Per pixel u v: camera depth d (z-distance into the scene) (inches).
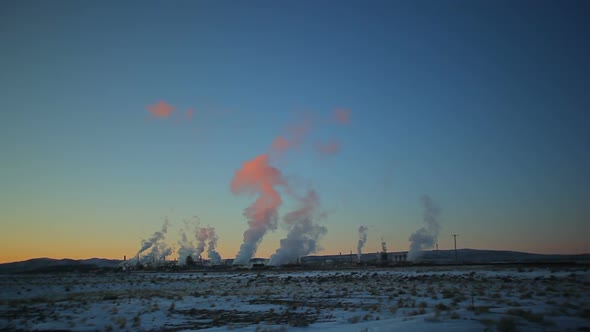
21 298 1769.2
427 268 3575.3
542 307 948.0
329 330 759.1
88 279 3553.2
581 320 748.6
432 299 1305.4
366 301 1357.0
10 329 925.8
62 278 3826.3
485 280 2124.8
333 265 5137.8
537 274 2356.1
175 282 2930.6
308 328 816.3
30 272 5502.0
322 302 1368.1
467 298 1262.3
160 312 1160.8
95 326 948.6
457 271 2938.0
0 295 1987.0
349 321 891.4
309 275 3316.9
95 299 1550.2
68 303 1421.0
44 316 1106.1
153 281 3014.3
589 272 2359.7
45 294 2006.6
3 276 4441.4
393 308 1042.1
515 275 2372.0
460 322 751.7
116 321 990.4
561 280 1951.3
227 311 1184.8
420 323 754.2
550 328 676.1
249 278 3223.4
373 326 767.7
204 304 1360.7
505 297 1273.4
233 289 2094.0
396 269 3659.0
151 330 889.5
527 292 1365.7
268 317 1046.4
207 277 3617.1
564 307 946.7
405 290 1679.4
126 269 5497.1
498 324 670.5
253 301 1437.0
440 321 768.3
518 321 735.7
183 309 1232.8
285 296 1612.9
